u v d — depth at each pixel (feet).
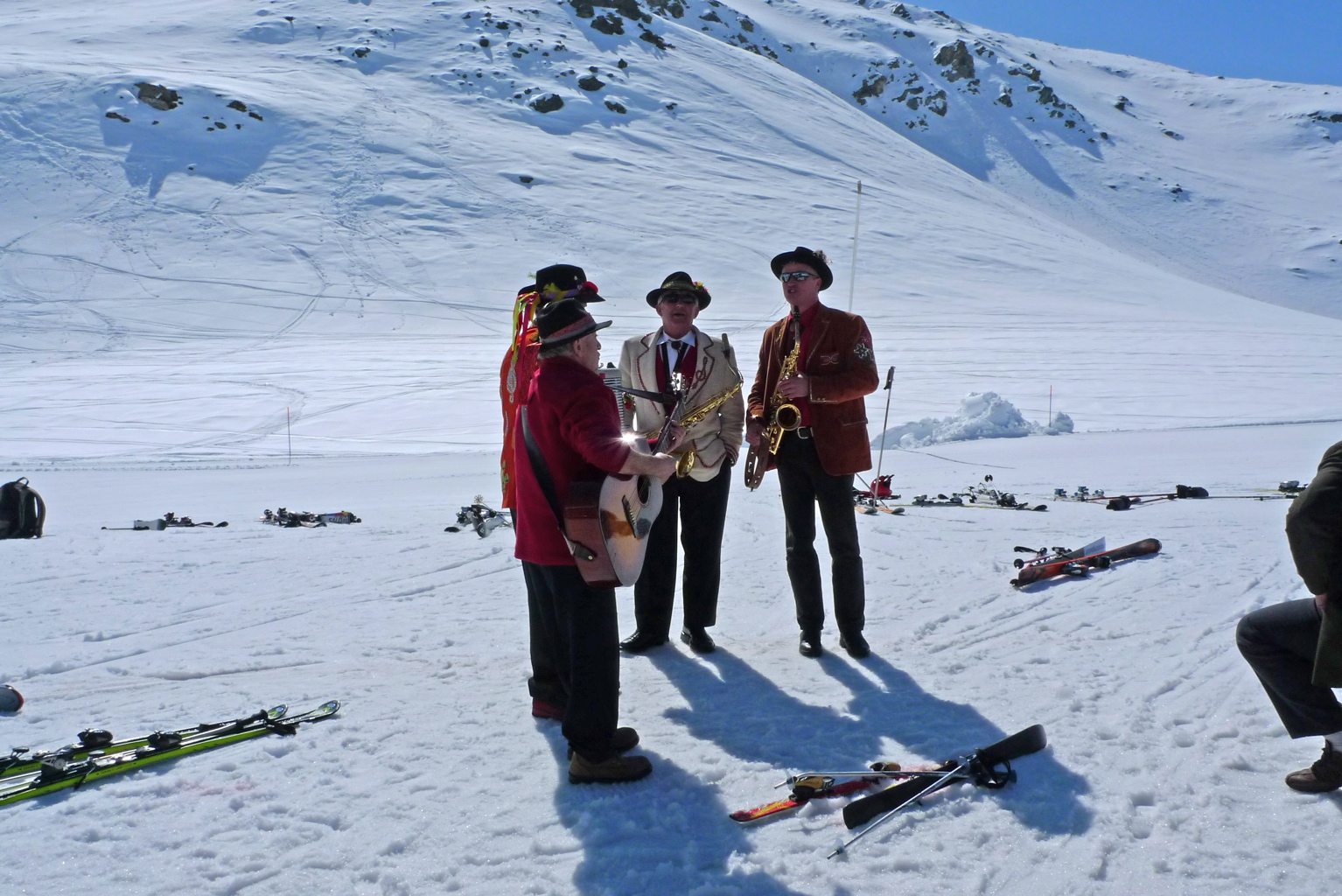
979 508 28.86
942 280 224.33
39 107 267.18
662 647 15.34
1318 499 8.33
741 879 8.33
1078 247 291.17
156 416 93.76
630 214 257.14
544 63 375.45
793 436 14.16
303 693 13.29
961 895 7.97
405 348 149.18
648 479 10.37
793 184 307.17
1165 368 114.42
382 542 25.46
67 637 16.26
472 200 253.85
